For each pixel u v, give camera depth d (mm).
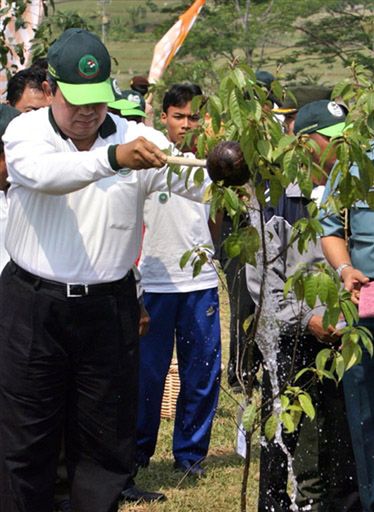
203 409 7469
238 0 30734
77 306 5113
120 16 48500
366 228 5605
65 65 4934
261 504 6066
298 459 6020
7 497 5293
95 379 5246
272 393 5520
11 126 5047
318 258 5840
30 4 9898
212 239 7270
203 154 4434
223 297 13539
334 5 28922
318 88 7648
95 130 5078
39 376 5184
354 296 5539
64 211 5043
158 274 7297
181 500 7055
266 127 4219
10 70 9891
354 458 6020
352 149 4266
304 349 5859
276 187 4328
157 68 11094
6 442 5270
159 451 8039
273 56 33344
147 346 7348
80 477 5391
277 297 5680
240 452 6484
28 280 5152
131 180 5078
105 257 5098
